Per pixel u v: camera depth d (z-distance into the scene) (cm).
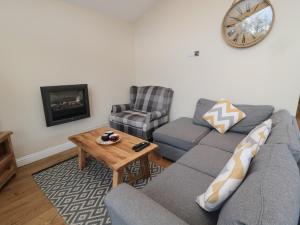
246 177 86
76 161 238
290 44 199
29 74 226
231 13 227
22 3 210
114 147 178
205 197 90
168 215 72
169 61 312
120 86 353
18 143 226
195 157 157
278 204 55
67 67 264
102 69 314
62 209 154
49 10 234
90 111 307
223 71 252
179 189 115
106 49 315
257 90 230
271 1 200
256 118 203
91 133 218
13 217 147
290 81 207
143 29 338
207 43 259
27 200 165
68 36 259
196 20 264
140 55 357
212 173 133
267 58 215
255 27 213
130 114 301
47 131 253
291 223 51
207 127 237
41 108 243
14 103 218
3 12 197
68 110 269
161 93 313
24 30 215
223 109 218
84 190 178
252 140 120
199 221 92
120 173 151
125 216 75
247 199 63
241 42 226
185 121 266
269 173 72
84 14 274
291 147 100
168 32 302
